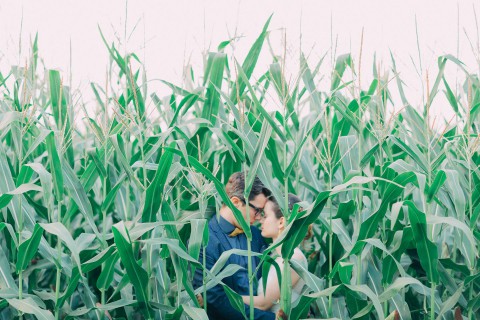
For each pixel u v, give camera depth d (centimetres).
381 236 388
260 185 358
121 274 367
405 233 333
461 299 355
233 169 409
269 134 312
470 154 348
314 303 388
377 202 371
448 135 432
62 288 432
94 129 360
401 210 365
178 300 320
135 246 374
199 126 419
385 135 344
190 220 315
